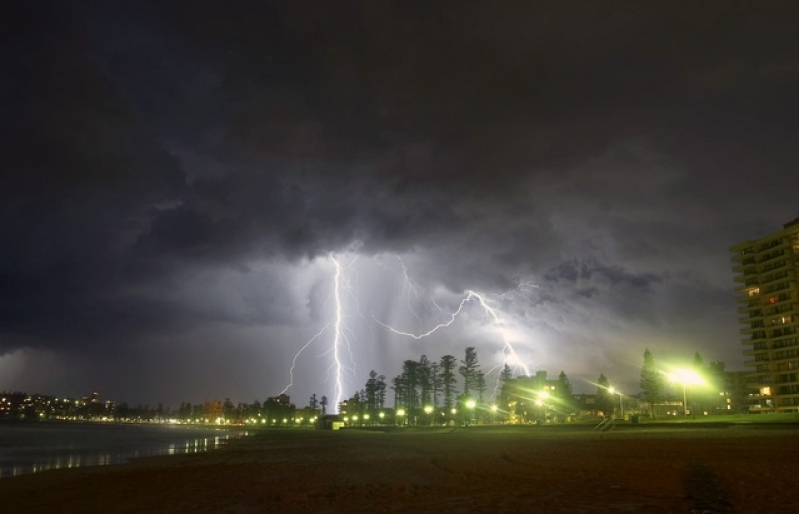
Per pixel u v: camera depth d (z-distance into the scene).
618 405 141.75
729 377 148.88
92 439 105.62
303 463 33.00
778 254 117.44
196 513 16.11
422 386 152.50
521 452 33.59
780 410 109.38
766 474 18.78
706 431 51.28
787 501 13.75
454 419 146.25
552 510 13.71
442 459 30.70
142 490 22.70
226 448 63.72
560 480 19.41
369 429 137.12
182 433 148.88
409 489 18.84
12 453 62.53
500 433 69.38
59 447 76.31
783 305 114.44
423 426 127.69
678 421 70.12
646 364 117.06
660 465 22.77
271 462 35.12
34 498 22.25
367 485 20.67
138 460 47.00
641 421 76.69
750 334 120.62
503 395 155.25
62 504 19.84
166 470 32.34
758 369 117.25
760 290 119.38
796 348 110.25
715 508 13.14
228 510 16.39
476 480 20.56
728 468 20.73
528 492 16.88
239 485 22.69
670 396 142.00
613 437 47.47
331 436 99.94
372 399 173.25
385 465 29.22
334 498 17.72
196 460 42.16
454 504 15.46
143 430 186.12
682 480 18.05
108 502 19.61
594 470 21.95
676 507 13.50
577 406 155.62
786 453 26.98
